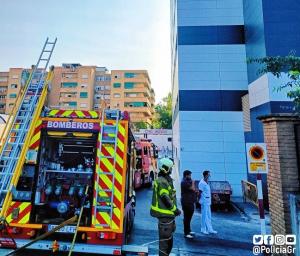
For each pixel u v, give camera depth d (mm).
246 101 13320
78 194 4875
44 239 4555
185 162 13406
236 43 14102
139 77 73125
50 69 5496
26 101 5219
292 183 4730
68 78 73062
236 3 14461
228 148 13367
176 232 7039
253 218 8648
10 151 4484
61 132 4895
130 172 5895
